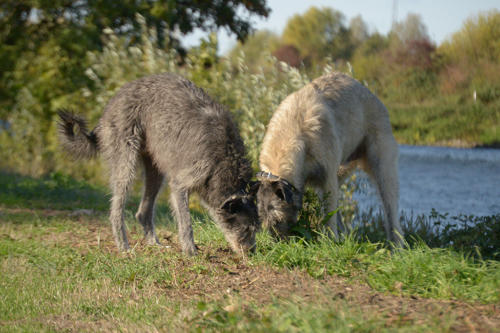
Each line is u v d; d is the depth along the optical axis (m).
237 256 5.83
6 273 5.68
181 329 3.77
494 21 34.84
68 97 13.75
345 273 4.99
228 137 5.92
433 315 3.67
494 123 27.42
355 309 3.81
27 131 14.41
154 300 4.64
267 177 5.94
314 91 6.76
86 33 14.98
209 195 5.93
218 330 3.62
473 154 21.84
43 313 4.62
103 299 4.83
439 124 28.88
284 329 3.33
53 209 10.02
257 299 4.38
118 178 6.43
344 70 9.98
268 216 5.82
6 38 16.30
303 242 5.92
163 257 5.94
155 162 6.40
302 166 6.27
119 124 6.43
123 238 6.49
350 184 9.13
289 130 6.32
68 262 6.05
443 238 7.10
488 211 10.97
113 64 11.64
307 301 4.12
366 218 9.57
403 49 38.91
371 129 7.45
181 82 6.35
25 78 15.01
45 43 15.53
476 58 35.31
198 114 5.99
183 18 18.36
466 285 4.47
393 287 4.48
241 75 10.73
